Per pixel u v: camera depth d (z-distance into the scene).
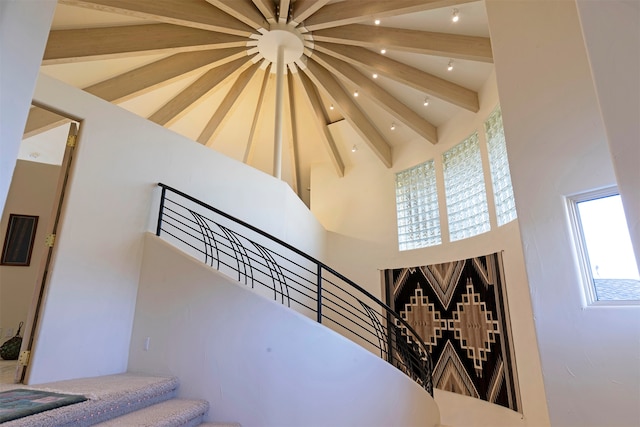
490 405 3.81
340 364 2.67
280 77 4.41
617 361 1.45
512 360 3.62
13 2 0.83
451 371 4.33
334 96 5.01
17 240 3.91
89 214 2.65
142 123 3.13
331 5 3.86
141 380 2.40
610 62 0.96
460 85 4.43
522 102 1.93
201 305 2.69
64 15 3.52
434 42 3.81
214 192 3.64
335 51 4.30
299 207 4.95
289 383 2.54
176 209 3.27
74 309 2.46
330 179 6.54
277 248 4.23
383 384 2.75
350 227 6.04
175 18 3.56
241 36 4.21
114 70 4.21
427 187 5.29
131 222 2.89
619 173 0.91
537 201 1.76
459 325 4.36
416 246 5.24
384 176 5.88
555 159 1.75
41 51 0.91
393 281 5.31
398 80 4.32
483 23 3.60
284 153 6.50
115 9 3.26
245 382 2.51
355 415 2.60
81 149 2.68
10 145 0.80
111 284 2.68
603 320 1.51
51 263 2.42
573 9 1.84
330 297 5.75
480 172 4.43
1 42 0.78
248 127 5.92
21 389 2.08
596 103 1.68
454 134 4.86
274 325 2.62
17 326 3.73
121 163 2.92
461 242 4.55
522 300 3.54
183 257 2.81
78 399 1.89
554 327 1.60
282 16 3.92
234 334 2.60
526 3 2.04
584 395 1.48
